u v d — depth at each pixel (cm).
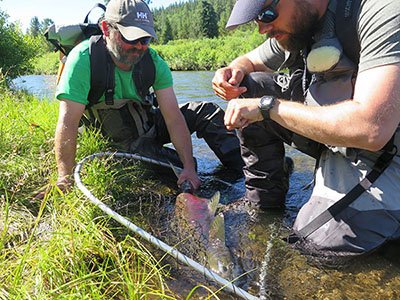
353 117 156
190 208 221
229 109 194
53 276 149
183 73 1639
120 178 267
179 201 228
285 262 182
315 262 181
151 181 287
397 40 150
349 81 180
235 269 177
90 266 173
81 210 204
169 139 333
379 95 151
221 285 165
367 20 160
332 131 161
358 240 172
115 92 272
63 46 281
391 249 184
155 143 316
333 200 184
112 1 247
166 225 218
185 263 167
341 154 191
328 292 160
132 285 150
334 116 161
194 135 452
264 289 163
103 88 260
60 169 238
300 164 329
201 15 7238
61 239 169
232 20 189
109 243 181
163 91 283
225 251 184
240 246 198
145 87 278
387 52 152
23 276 144
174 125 284
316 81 193
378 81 153
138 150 303
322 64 179
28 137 288
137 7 245
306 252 185
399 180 178
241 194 273
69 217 192
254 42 2742
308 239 185
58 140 238
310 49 198
